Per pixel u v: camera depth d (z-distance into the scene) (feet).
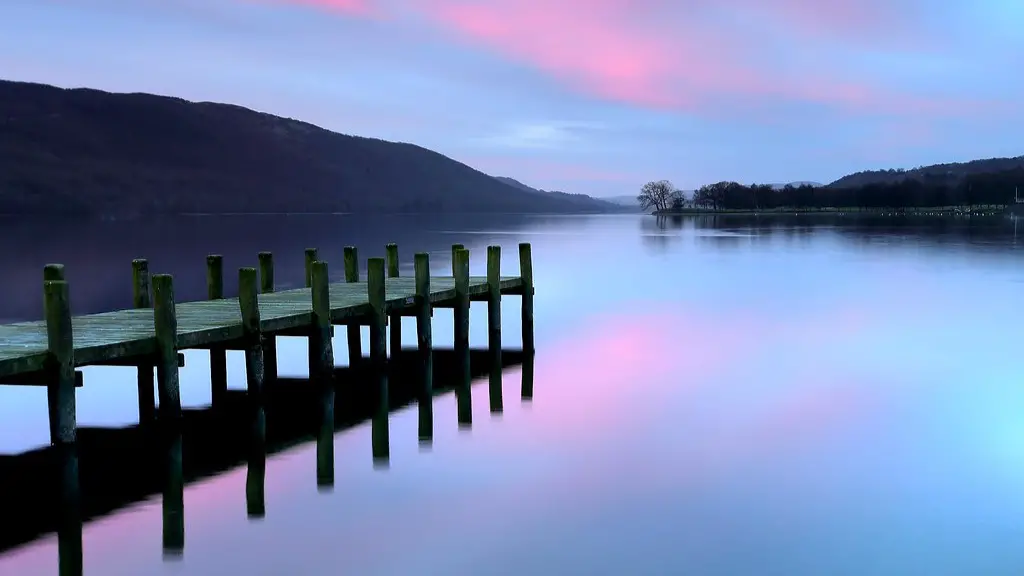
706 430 42.01
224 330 41.96
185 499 32.71
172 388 39.09
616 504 31.60
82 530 29.71
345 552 27.61
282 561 26.91
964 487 33.50
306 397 49.80
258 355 43.55
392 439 40.68
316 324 47.11
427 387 52.37
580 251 193.06
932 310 87.40
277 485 34.12
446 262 148.87
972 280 116.67
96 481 35.01
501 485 33.76
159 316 38.68
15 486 34.45
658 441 40.01
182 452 39.01
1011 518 30.27
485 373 56.80
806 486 33.58
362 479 34.68
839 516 30.42
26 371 32.86
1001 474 35.06
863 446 39.11
